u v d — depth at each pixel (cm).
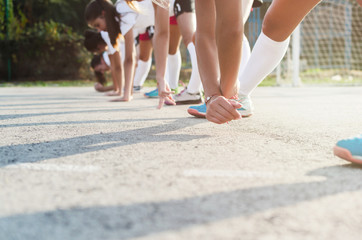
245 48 220
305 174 88
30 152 112
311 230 57
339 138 139
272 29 161
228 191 74
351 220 60
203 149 117
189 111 203
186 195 72
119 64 400
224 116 122
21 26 930
